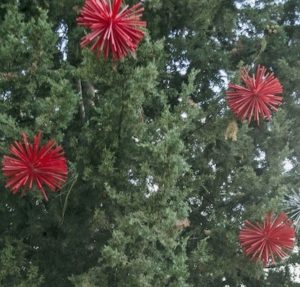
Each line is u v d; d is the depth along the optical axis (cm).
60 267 611
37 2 585
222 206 669
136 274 507
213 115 587
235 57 735
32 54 514
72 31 598
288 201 592
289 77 704
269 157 679
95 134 531
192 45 685
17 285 556
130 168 532
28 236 609
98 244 595
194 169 670
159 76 637
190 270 621
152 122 546
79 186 555
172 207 507
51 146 454
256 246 548
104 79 501
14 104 532
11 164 447
